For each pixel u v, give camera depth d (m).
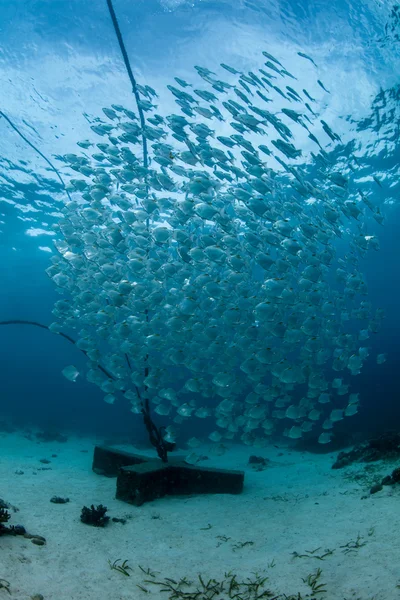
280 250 8.40
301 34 10.90
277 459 13.91
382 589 4.29
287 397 8.80
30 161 16.39
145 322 8.34
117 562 5.34
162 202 8.34
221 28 10.70
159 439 9.12
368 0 10.19
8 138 15.20
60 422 22.22
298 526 6.71
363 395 21.72
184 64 11.65
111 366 8.70
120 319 8.88
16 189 18.50
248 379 9.09
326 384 8.66
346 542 5.69
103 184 8.66
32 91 13.01
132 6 10.15
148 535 6.40
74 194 18.17
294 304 8.23
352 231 20.16
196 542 6.21
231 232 8.08
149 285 8.72
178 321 8.13
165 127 13.23
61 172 16.80
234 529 6.78
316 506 7.63
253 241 7.92
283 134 8.43
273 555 5.64
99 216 8.62
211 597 4.60
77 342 8.73
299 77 12.11
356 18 10.62
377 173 16.64
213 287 7.84
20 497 7.48
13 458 11.66
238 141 8.16
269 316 7.82
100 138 14.34
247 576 5.07
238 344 8.27
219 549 5.97
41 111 13.75
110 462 10.06
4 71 12.41
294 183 8.29
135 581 4.90
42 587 4.43
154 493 8.21
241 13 10.33
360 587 4.43
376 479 8.57
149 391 8.76
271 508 7.80
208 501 8.27
